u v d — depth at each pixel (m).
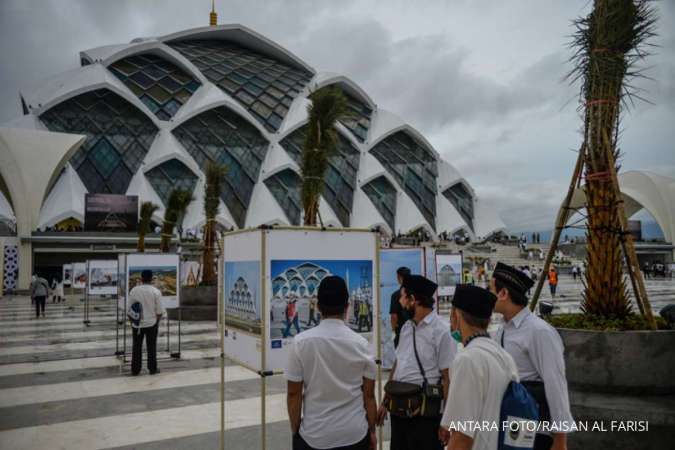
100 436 5.75
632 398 4.87
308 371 3.35
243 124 52.47
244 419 6.33
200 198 45.59
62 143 38.56
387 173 55.97
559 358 3.13
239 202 47.69
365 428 3.39
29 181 35.94
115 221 34.78
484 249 48.50
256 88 56.91
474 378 2.45
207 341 12.61
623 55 5.63
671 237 49.81
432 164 62.53
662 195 49.75
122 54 52.06
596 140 5.65
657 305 18.97
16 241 34.44
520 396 2.44
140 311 8.84
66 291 28.34
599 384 5.03
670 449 4.49
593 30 5.82
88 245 35.94
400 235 53.06
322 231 4.82
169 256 11.52
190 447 5.41
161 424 6.17
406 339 4.11
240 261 5.07
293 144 53.12
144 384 8.20
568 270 43.72
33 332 14.27
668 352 4.93
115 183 44.00
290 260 4.66
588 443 4.72
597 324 5.38
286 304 4.61
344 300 3.44
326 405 3.33
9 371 9.20
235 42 63.97
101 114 47.38
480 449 2.39
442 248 46.78
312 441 3.29
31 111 45.22
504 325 3.45
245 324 4.84
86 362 10.01
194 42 62.88
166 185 45.84
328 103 12.04
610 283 5.58
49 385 8.16
